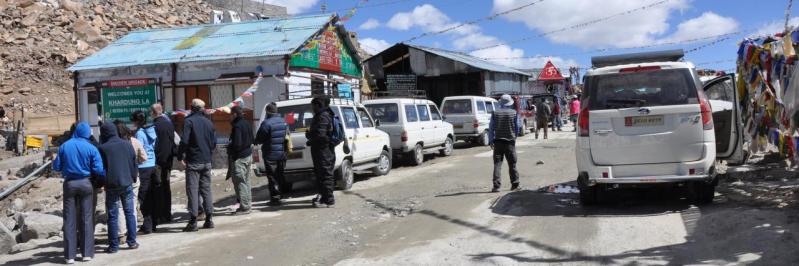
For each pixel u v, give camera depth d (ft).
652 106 24.39
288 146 33.71
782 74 28.43
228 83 55.93
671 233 21.26
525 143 68.44
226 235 25.76
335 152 35.83
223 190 42.22
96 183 22.56
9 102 101.76
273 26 63.98
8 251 24.57
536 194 31.42
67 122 86.48
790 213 21.35
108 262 21.83
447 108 68.08
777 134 30.99
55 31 126.31
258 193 39.34
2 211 46.98
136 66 58.90
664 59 34.86
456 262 19.48
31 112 100.01
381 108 48.91
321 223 27.43
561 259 19.06
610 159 24.89
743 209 23.12
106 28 133.80
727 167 36.27
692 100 24.27
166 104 58.59
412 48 98.53
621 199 28.53
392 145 48.03
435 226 25.40
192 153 26.99
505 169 44.06
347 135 37.32
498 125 33.14
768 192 26.25
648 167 24.56
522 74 121.49
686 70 24.82
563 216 25.40
